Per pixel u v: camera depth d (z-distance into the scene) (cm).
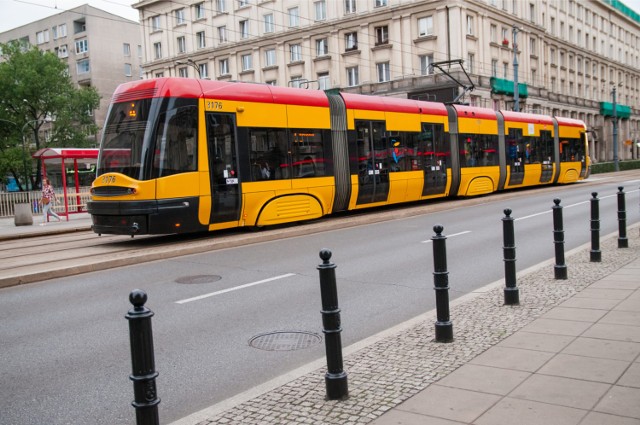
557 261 806
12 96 5475
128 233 1304
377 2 4841
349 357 528
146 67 6412
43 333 677
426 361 503
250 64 5625
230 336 642
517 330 576
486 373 464
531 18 5831
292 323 689
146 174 1298
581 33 7106
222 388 494
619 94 8375
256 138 1509
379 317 706
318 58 5119
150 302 811
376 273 977
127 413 449
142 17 6406
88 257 1188
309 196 1650
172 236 1525
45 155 2391
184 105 1355
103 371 544
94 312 768
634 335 538
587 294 707
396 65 4744
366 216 1827
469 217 1783
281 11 5328
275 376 520
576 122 3416
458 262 1055
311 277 956
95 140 7212
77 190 2647
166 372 535
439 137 2223
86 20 7306
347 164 1784
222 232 1549
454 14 4459
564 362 477
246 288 885
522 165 2791
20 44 5709
